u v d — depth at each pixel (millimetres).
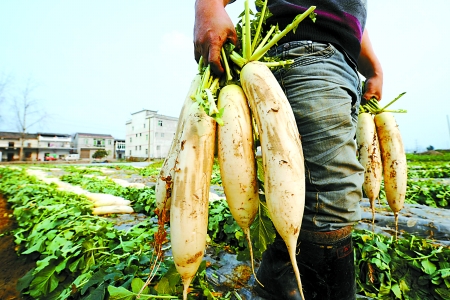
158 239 1135
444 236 2920
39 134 53156
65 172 13320
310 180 1317
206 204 1072
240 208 1082
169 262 1713
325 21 1414
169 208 1162
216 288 1751
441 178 9773
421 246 2072
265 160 1023
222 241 2680
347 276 1312
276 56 1423
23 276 2236
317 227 1284
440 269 1795
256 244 1308
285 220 975
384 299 1742
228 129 1079
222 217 2740
